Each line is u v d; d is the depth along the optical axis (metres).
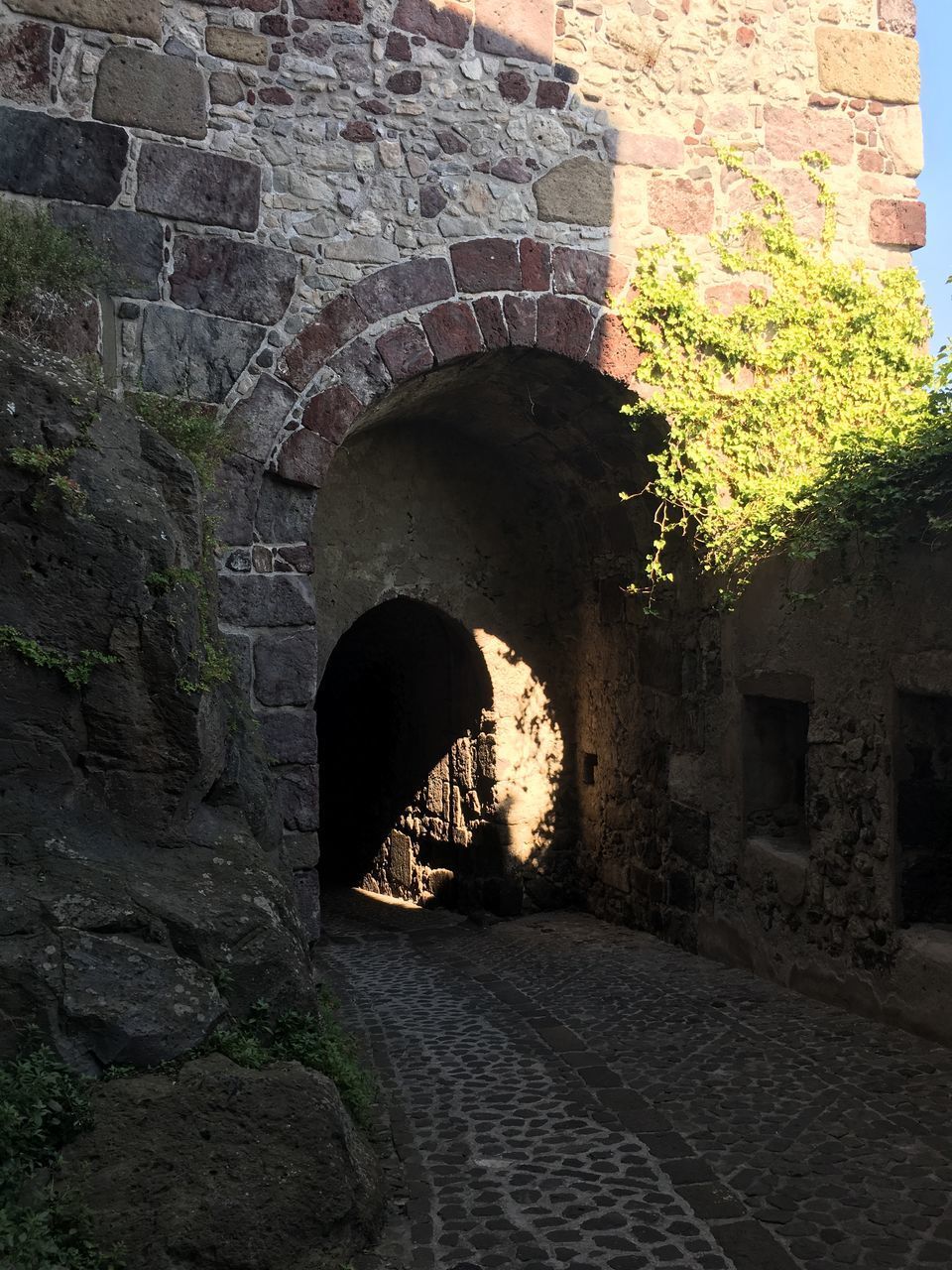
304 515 6.02
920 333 7.15
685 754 7.19
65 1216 2.73
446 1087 4.63
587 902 8.57
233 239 5.95
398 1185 3.64
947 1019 4.95
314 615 5.97
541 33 6.66
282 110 6.09
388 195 6.27
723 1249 3.19
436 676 9.20
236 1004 3.37
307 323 6.06
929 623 5.04
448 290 6.36
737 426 6.84
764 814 6.61
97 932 3.19
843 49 7.26
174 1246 2.83
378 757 10.08
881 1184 3.60
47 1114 2.87
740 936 6.57
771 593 6.27
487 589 8.56
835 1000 5.71
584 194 6.70
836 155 7.22
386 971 6.84
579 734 8.73
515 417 7.71
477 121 6.49
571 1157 3.86
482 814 8.63
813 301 7.02
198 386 5.84
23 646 3.40
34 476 3.49
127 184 5.75
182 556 3.81
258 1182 2.98
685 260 6.82
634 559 7.82
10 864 3.25
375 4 6.30
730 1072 4.75
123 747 3.56
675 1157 3.85
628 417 6.92
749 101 7.08
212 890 3.52
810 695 5.92
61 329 5.50
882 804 5.38
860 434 5.95
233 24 6.01
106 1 5.75
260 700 5.82
